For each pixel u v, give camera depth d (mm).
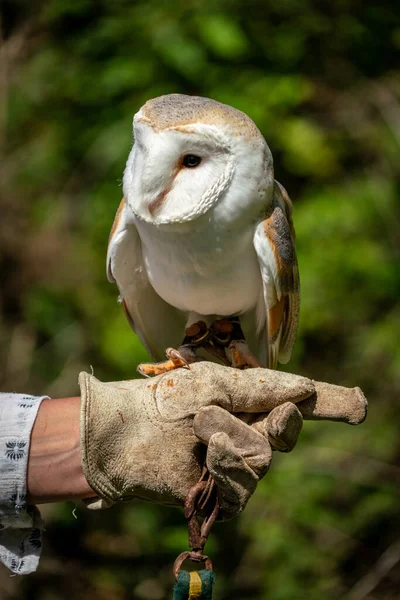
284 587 10023
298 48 11727
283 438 4203
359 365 11031
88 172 11367
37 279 11055
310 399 4441
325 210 10977
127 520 10633
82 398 4152
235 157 4801
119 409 4219
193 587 3801
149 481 4203
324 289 10742
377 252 10906
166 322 5770
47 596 10312
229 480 4039
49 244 11016
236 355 5238
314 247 10883
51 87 11609
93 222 10969
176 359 4902
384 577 10508
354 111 11727
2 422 4184
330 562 10273
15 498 4105
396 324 10867
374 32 12180
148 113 4863
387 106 11789
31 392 10867
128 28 11383
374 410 10852
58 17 11953
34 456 4148
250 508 10391
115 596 10383
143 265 5367
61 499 4199
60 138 11406
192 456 4242
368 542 10500
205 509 4172
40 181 11391
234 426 4145
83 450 4062
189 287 5156
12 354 11000
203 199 4801
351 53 12062
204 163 4805
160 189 4805
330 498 10578
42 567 10406
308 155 11047
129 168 5023
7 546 4195
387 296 11008
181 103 4867
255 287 5234
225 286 5145
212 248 4949
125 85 10930
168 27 11133
